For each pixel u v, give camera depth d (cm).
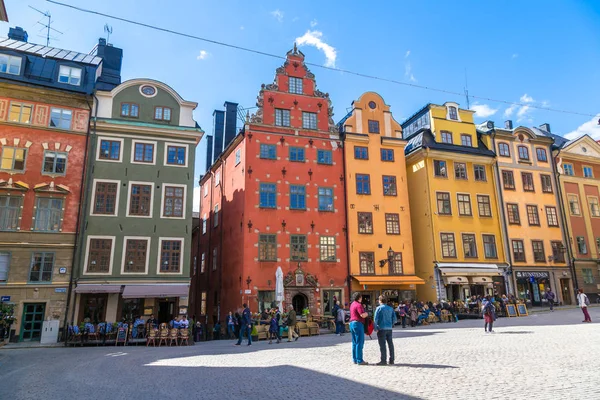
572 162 4203
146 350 1866
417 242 3569
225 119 3847
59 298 2366
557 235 3888
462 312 3116
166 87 2859
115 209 2592
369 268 3155
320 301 2944
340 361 1186
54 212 2477
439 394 738
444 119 3753
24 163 2472
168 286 2548
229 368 1177
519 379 829
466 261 3447
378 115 3516
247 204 2948
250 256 2866
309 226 3062
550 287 3706
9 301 2278
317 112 3309
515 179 3850
